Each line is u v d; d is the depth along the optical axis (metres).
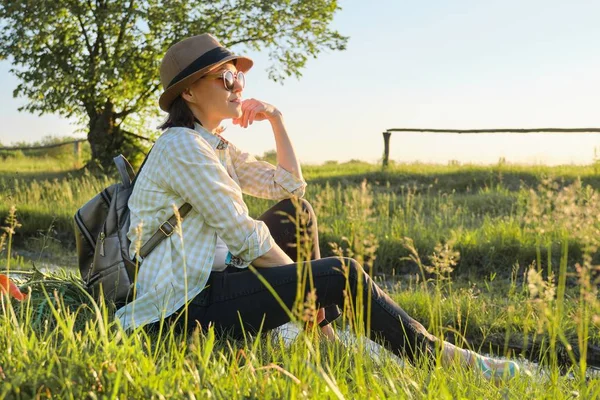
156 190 3.32
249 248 3.27
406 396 2.56
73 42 22.75
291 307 3.28
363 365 3.04
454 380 2.84
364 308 3.26
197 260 3.29
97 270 3.48
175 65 3.46
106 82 21.88
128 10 21.70
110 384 2.27
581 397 2.48
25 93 22.17
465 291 5.98
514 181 14.27
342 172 17.28
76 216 3.63
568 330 4.77
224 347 3.24
